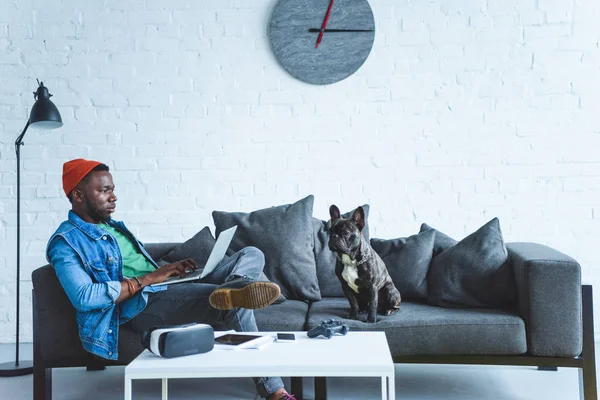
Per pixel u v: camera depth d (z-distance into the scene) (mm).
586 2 3689
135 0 3805
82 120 3820
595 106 3701
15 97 3809
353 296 2705
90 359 2541
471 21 3738
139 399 2771
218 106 3818
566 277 2494
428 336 2543
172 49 3807
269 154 3814
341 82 3783
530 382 2945
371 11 3742
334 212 2695
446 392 2811
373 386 2938
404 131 3773
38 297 2523
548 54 3715
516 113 3734
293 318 2646
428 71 3760
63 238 2412
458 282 2836
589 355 2508
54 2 3799
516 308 2766
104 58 3811
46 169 3824
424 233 3131
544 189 3729
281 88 3807
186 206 3832
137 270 2699
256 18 3797
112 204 2555
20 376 3201
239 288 2078
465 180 3756
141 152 3822
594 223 3711
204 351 1856
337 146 3797
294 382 2650
